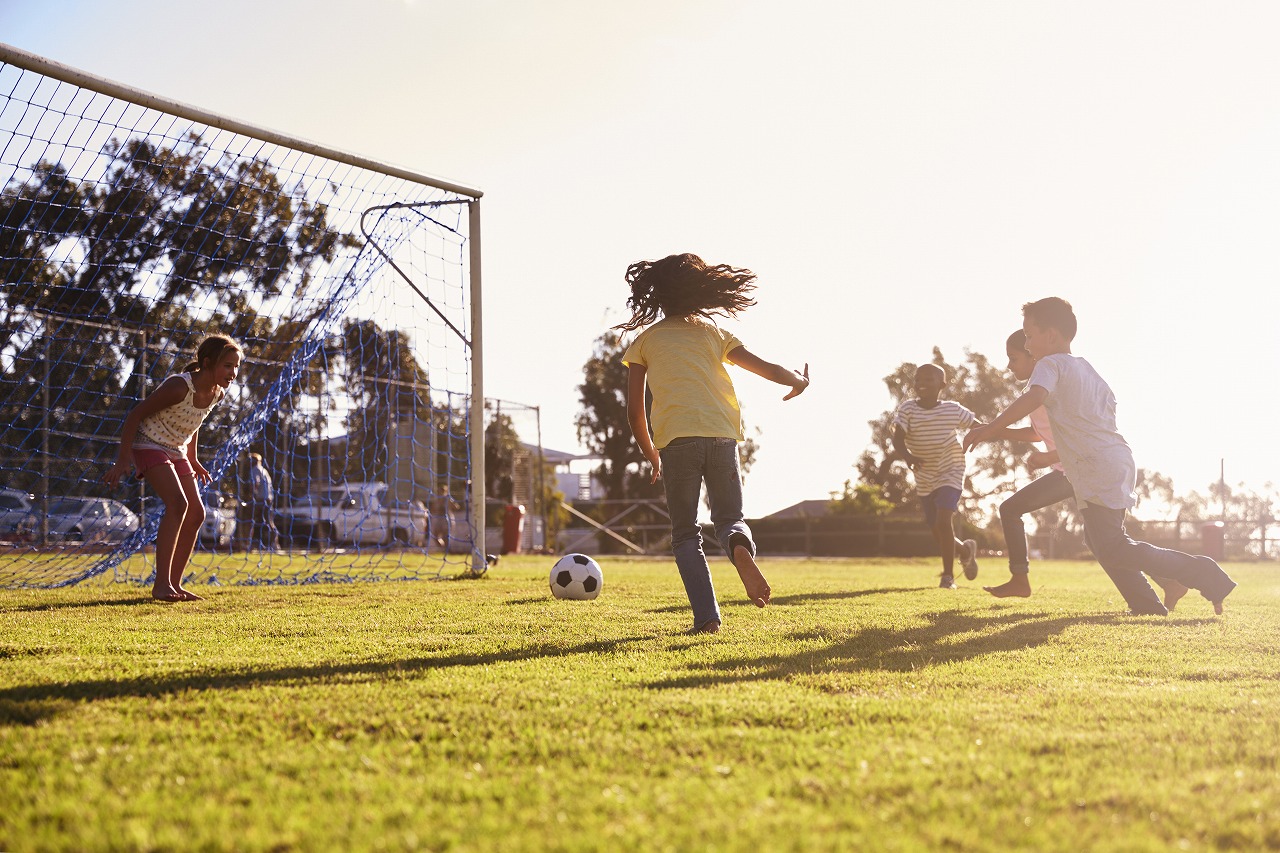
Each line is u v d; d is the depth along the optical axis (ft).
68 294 35.45
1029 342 18.88
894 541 89.04
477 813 5.35
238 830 5.05
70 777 5.99
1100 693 9.05
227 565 36.78
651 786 5.86
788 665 10.71
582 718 7.71
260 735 7.13
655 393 14.15
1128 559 17.78
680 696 8.62
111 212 32.42
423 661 10.84
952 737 7.14
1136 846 4.82
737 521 13.89
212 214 31.99
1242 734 7.29
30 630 14.21
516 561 50.67
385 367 41.96
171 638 13.16
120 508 43.65
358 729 7.32
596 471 145.48
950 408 27.14
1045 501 21.86
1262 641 13.61
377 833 5.00
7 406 38.17
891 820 5.24
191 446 22.06
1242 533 91.15
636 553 88.63
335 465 56.08
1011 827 5.10
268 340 35.76
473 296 31.17
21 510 40.96
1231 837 5.01
